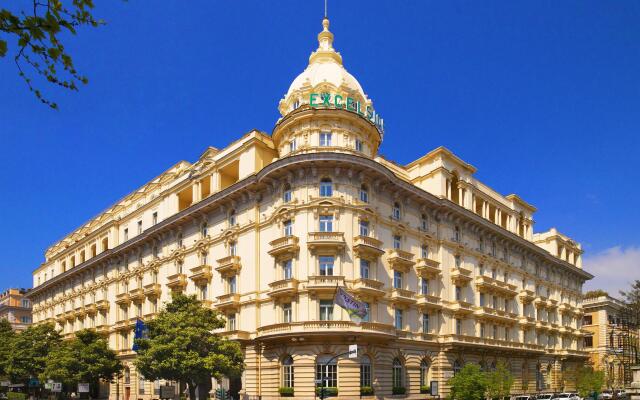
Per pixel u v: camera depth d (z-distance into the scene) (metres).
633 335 94.19
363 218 50.91
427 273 57.75
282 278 50.06
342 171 50.78
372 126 55.16
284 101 60.78
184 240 64.38
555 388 80.81
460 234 65.25
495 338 67.56
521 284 76.94
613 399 77.88
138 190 79.12
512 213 79.19
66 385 66.50
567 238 96.50
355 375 46.28
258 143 56.41
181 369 44.31
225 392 48.84
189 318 46.78
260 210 54.84
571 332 89.00
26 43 8.60
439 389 56.38
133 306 70.50
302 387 46.00
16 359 69.38
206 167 62.91
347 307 43.84
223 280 56.62
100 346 62.75
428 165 65.56
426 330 57.09
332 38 65.69
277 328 48.16
